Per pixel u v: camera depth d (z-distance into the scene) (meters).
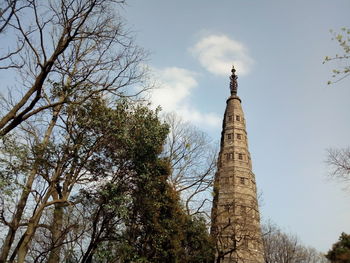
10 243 13.88
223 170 45.41
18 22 13.17
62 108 16.59
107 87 15.73
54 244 16.20
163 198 21.39
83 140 16.78
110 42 15.58
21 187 13.59
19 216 14.22
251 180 45.22
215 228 28.34
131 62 16.19
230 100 53.78
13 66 13.73
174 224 21.33
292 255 49.97
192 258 23.94
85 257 17.25
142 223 20.16
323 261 52.16
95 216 18.05
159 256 20.52
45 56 13.80
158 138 19.19
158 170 21.03
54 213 16.73
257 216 36.88
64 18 14.05
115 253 18.00
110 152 17.64
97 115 16.72
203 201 26.66
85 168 16.97
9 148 13.75
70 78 16.55
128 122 18.52
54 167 16.12
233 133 49.12
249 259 35.53
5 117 13.24
